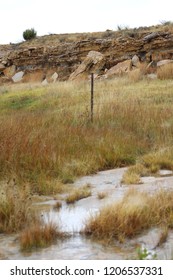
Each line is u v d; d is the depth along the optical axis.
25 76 42.44
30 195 8.73
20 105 25.47
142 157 12.10
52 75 40.03
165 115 16.91
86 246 6.19
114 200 8.02
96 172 11.26
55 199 8.62
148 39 36.03
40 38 49.97
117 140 13.48
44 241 6.30
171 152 12.12
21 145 11.08
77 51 40.72
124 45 37.00
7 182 8.95
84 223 6.88
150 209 7.12
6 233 6.83
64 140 12.90
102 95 22.89
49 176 9.98
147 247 6.11
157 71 28.97
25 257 5.86
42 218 7.27
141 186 9.26
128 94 22.56
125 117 16.97
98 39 40.31
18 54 44.03
